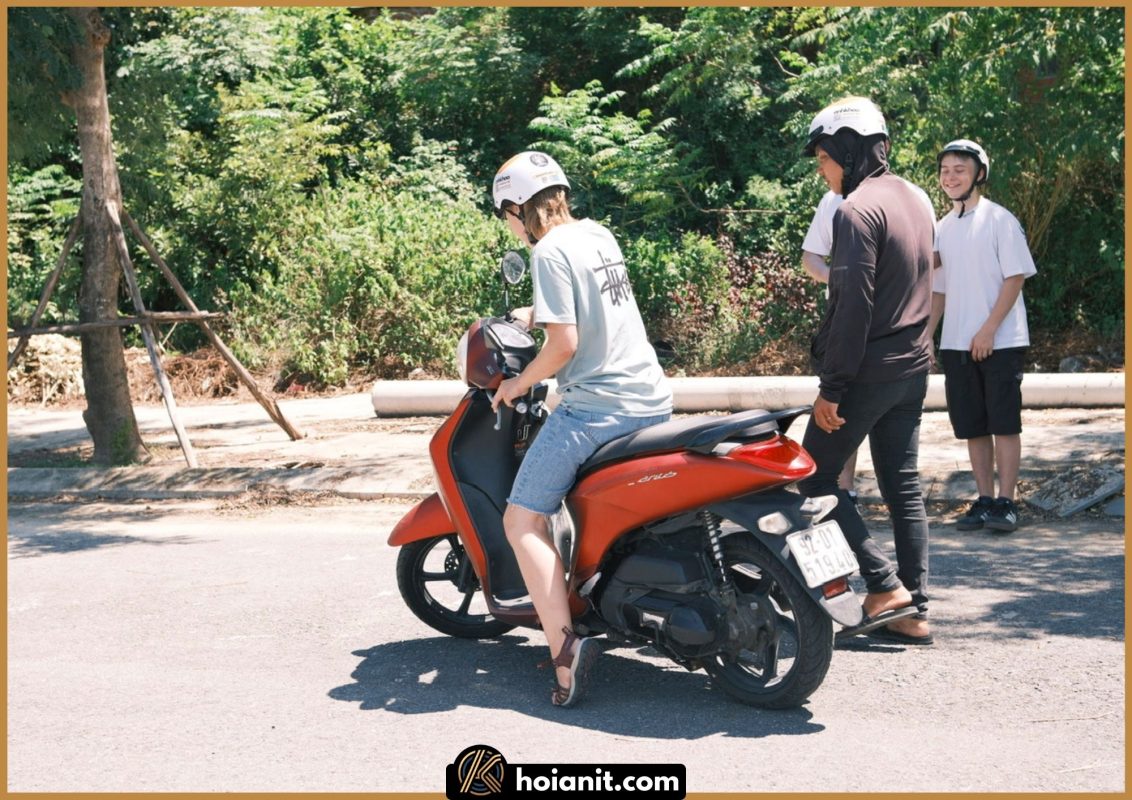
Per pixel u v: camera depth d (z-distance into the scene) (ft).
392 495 28.91
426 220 57.41
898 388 15.44
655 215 61.00
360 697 14.46
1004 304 21.62
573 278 13.74
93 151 34.58
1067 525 22.58
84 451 38.09
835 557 13.17
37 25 31.71
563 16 75.92
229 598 19.65
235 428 41.57
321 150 66.23
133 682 15.28
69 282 61.52
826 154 15.80
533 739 12.85
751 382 38.11
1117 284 50.26
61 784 11.92
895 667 14.98
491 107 76.89
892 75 49.78
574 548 14.30
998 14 46.21
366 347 54.54
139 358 55.06
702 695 14.26
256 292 60.54
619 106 75.20
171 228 61.98
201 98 65.77
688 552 13.80
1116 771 11.53
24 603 19.75
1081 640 15.71
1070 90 46.03
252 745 12.86
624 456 13.89
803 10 67.46
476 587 17.03
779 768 11.80
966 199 22.00
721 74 67.05
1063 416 34.06
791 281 50.90
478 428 15.44
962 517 22.82
